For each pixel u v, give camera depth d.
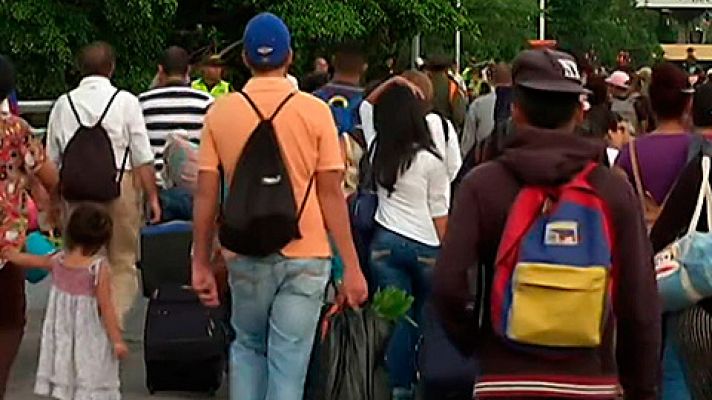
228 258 6.86
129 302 10.10
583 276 4.61
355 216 8.55
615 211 4.71
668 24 109.75
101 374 8.27
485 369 4.79
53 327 8.29
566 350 4.69
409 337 8.33
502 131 5.25
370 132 9.27
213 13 31.08
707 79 8.05
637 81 16.20
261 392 7.06
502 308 4.70
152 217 10.09
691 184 6.43
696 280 6.20
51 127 9.92
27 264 7.43
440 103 14.70
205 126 6.89
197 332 9.24
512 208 4.71
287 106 6.79
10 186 7.20
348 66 10.24
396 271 8.51
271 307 6.91
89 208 8.29
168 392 9.47
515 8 46.91
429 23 31.70
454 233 4.76
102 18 28.25
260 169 6.71
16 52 27.16
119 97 9.91
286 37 6.89
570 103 4.79
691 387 6.50
